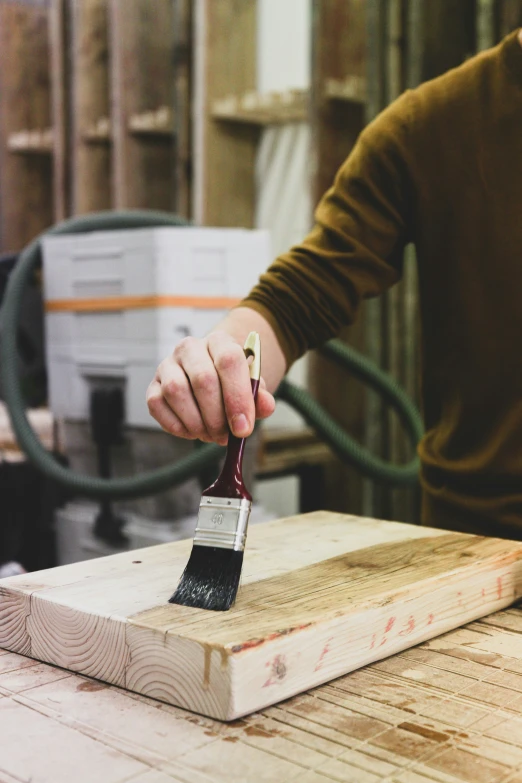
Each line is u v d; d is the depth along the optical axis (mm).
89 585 841
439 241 1232
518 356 1175
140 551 1007
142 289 2178
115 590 823
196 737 629
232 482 801
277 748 610
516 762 589
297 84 3410
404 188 1248
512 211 1170
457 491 1245
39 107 4656
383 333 2918
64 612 771
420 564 920
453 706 683
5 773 577
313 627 712
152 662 699
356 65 3010
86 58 3971
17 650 825
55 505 2713
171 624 708
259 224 3676
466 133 1195
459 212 1204
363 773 573
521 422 1175
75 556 2523
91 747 614
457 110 1204
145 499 2354
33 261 2455
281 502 3648
